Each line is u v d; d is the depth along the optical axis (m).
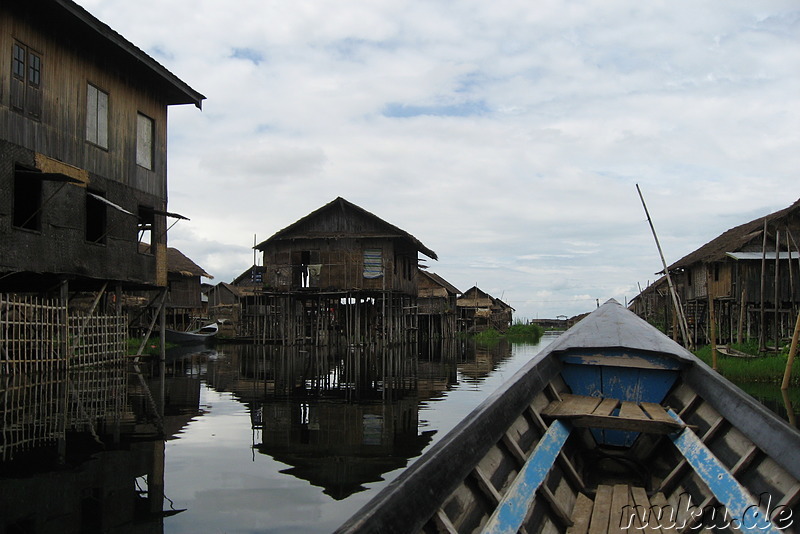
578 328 7.66
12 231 12.70
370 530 2.38
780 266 21.06
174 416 9.45
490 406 4.38
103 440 7.62
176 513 5.04
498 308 66.94
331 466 6.55
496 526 3.19
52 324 14.06
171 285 35.38
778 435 3.97
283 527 4.74
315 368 18.55
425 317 45.59
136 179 17.28
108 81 15.95
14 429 8.17
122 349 17.45
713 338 14.92
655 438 5.87
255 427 8.67
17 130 12.84
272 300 37.44
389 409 10.44
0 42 12.38
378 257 27.91
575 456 5.59
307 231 28.59
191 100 19.30
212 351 26.39
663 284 37.62
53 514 4.95
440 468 3.23
